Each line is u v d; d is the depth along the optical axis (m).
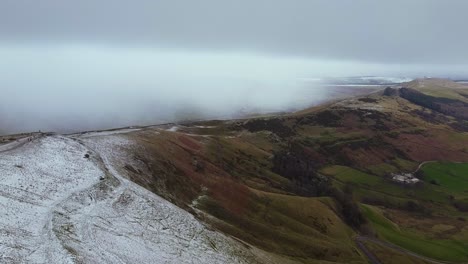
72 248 48.62
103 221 60.25
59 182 68.00
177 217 73.50
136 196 74.00
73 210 60.06
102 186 72.19
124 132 137.00
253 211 121.50
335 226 139.88
